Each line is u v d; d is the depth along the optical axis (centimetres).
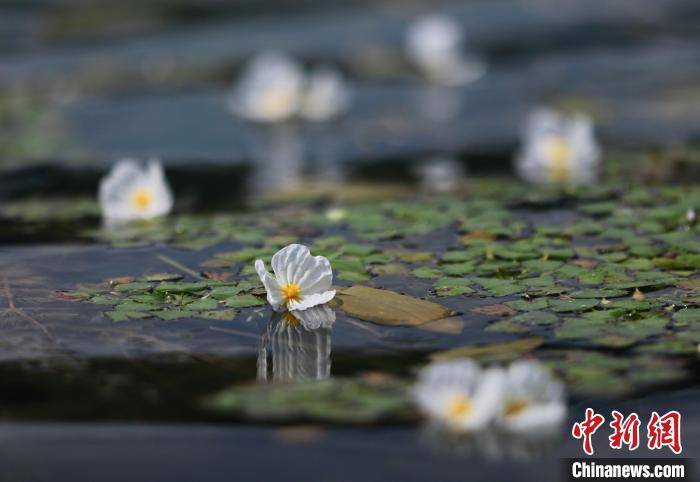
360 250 509
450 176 749
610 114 1007
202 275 474
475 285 459
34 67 1307
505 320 412
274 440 311
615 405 339
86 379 355
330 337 397
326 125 1004
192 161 825
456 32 1380
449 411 320
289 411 329
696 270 475
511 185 696
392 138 930
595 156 771
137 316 414
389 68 1289
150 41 1466
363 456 302
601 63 1299
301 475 290
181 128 977
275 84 1038
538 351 379
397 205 620
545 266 484
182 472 291
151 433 315
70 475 289
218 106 1090
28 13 1623
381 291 443
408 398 336
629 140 876
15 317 415
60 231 573
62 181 742
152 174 615
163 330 402
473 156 836
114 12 1636
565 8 1600
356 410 329
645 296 440
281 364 368
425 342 391
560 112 1018
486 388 317
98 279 470
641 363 366
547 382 323
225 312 421
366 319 417
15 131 955
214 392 344
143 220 604
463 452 308
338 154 859
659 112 1009
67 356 375
